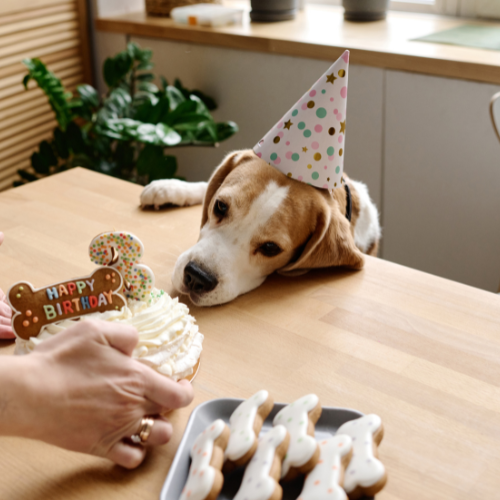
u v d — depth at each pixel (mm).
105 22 2338
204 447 596
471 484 629
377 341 863
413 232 1964
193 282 947
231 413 692
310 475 570
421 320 911
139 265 753
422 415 722
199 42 2146
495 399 748
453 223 1863
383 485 569
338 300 972
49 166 2072
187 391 664
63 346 601
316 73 1937
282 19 2248
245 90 2146
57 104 1987
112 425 604
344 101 976
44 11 2152
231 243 984
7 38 2016
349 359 823
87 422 588
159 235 1164
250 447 582
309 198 992
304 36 1978
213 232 1006
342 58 946
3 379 549
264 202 975
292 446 588
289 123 992
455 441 684
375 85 1831
